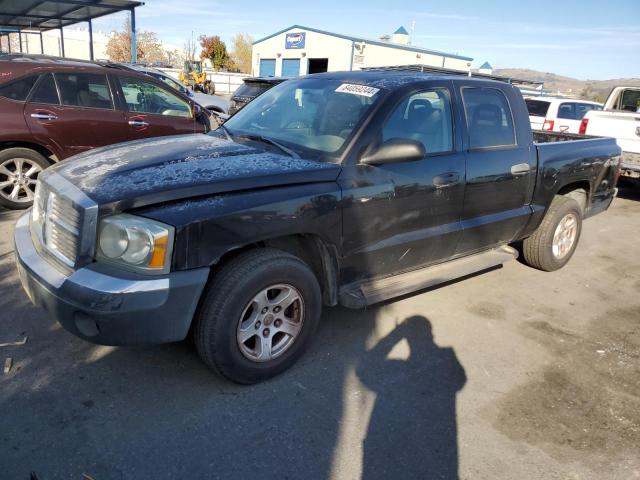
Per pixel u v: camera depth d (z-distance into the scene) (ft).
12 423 8.52
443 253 13.29
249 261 9.30
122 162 10.10
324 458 8.28
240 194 9.21
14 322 11.58
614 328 13.69
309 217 9.88
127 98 21.76
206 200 8.86
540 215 15.83
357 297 11.23
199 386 9.81
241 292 9.09
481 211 13.67
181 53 164.04
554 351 12.23
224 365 9.32
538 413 9.83
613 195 18.89
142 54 148.36
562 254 17.37
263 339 9.83
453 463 8.39
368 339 12.00
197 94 46.68
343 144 10.91
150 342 8.64
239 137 12.36
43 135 19.66
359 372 10.68
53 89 19.97
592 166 16.97
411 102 12.00
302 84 13.80
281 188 9.70
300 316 10.28
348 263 11.05
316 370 10.64
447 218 12.78
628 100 32.55
